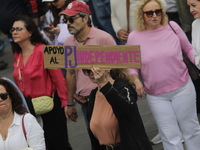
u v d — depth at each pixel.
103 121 7.33
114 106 6.89
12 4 13.31
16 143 7.35
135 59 6.77
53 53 6.95
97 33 8.87
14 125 7.41
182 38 8.83
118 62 6.80
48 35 11.02
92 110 7.57
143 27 8.75
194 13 8.03
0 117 7.46
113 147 7.41
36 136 7.41
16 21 9.27
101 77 6.80
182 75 8.77
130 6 11.05
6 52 21.55
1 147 7.36
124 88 7.07
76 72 9.14
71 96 9.52
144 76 8.88
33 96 9.26
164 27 8.74
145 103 12.93
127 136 7.08
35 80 9.21
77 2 8.76
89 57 6.86
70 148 9.95
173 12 11.74
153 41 8.70
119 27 11.37
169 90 8.73
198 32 8.38
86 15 8.77
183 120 8.92
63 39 10.52
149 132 11.27
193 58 8.84
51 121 9.53
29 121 7.41
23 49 9.35
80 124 12.50
